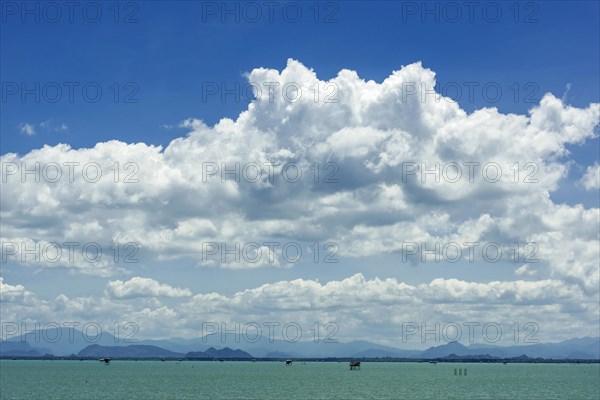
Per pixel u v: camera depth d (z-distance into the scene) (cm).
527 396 16912
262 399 15475
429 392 18175
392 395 17012
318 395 16788
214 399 15375
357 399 15625
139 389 18875
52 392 17525
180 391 18025
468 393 17900
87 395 16525
